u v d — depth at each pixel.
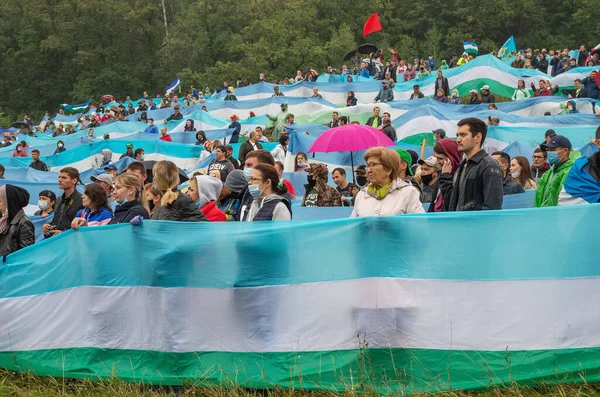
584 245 5.44
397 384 5.51
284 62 59.22
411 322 5.57
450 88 30.38
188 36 67.44
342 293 5.71
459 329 5.50
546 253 5.46
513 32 73.19
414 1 75.19
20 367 6.52
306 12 67.56
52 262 6.52
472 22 71.44
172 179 6.60
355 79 35.41
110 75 71.56
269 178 6.29
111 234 6.28
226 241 5.96
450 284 5.54
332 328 5.71
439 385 5.43
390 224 5.66
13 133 37.94
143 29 74.75
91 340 6.30
